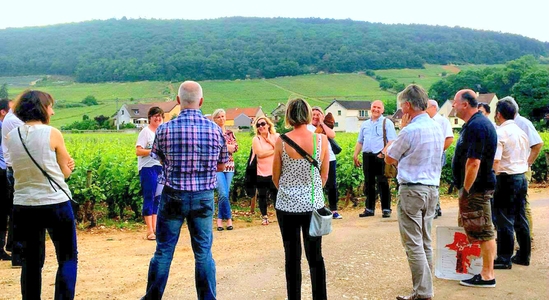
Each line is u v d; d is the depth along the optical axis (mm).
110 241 8258
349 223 9266
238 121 84562
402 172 5047
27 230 4426
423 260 4980
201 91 4773
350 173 11695
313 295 4691
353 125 85938
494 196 6141
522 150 6074
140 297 5227
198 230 4633
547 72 71062
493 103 70500
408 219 5004
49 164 4387
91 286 5594
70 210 4570
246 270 6219
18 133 4383
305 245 4699
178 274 6062
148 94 107312
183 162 4535
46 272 6180
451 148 14148
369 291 5398
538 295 5211
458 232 5781
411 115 5160
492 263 5480
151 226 8312
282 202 4656
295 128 4734
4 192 6492
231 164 9242
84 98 103562
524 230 6242
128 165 10547
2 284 5590
